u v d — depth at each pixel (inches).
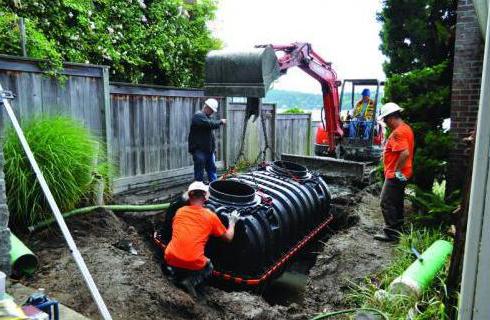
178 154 327.0
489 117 77.6
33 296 96.1
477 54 227.0
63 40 288.8
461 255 137.6
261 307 163.0
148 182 298.7
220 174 352.8
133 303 146.6
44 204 196.4
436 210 224.7
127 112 281.1
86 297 145.1
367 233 242.4
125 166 283.3
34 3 265.0
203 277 172.9
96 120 253.4
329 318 154.3
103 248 187.9
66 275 158.7
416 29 262.5
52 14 281.3
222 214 188.9
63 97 233.5
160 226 250.5
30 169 189.9
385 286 171.9
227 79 217.0
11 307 85.4
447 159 242.8
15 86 209.3
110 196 249.4
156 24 366.6
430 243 205.5
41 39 238.8
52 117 217.2
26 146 119.1
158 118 305.7
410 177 242.5
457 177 239.5
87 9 298.2
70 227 201.8
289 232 219.0
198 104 341.1
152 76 373.1
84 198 222.8
